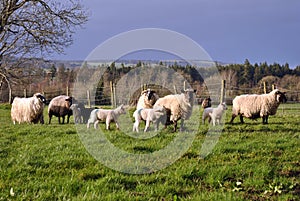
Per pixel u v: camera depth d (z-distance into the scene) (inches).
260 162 278.8
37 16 1032.2
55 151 315.9
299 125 529.7
